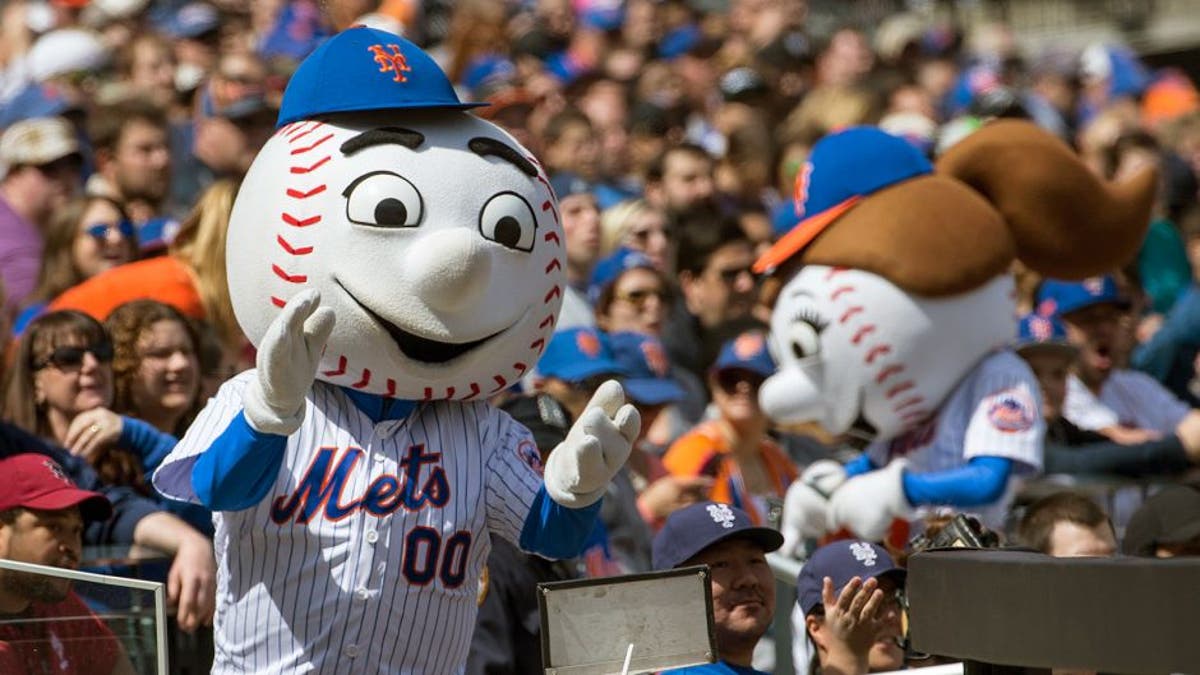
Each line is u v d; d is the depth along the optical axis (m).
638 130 31.98
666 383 19.50
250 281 10.94
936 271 16.36
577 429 10.38
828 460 19.50
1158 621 8.20
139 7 31.34
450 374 10.88
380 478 10.81
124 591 10.75
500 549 14.12
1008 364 16.83
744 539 13.39
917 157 17.11
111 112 22.70
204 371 16.67
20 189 21.77
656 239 24.19
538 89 32.25
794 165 28.55
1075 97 42.06
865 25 50.66
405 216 10.69
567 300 18.92
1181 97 42.28
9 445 14.25
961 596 9.27
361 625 10.70
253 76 25.50
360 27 11.35
